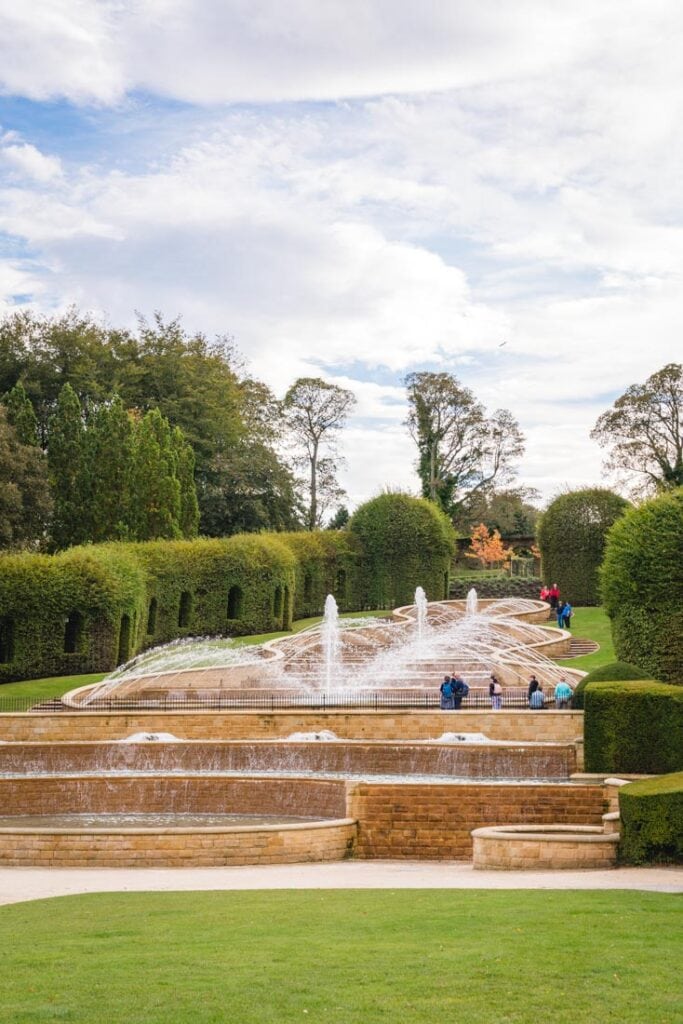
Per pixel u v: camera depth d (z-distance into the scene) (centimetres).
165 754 2788
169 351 7481
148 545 4869
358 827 2102
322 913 1219
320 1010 797
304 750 2736
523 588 6756
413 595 6162
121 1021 774
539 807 2125
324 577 6059
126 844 1884
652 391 6975
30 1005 815
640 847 1662
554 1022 770
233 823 2300
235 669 3984
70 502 5544
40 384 6606
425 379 8388
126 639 4288
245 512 6994
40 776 2484
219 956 975
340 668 4069
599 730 2605
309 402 8256
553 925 1080
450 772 2645
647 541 3488
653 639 3434
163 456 5734
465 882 1541
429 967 914
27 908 1345
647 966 907
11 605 3969
